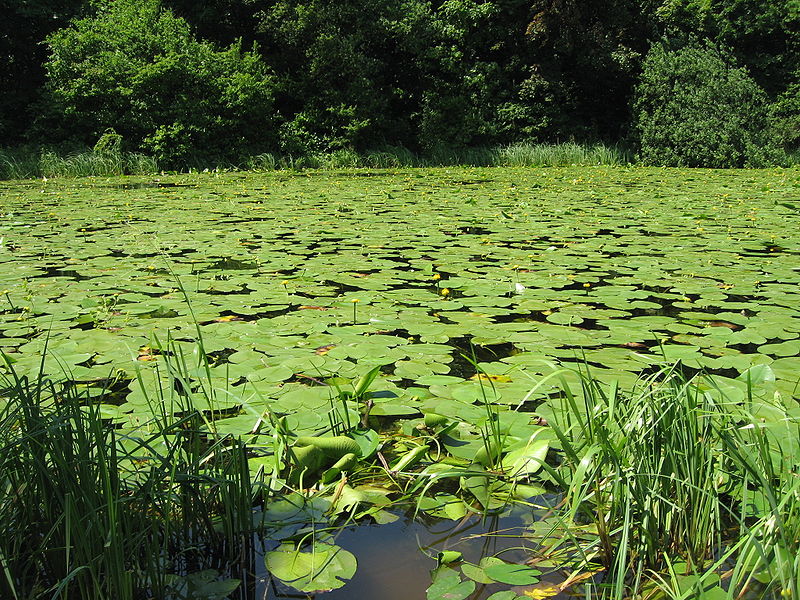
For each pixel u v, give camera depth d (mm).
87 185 9992
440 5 17125
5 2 13945
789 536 1266
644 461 1396
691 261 4305
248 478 1483
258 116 14234
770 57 18000
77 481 1310
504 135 17203
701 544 1344
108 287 3572
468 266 4172
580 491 1494
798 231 5527
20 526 1320
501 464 1723
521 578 1293
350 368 2363
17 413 1393
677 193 8820
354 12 15484
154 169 12750
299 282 3703
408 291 3498
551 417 1944
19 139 13672
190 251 4645
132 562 1297
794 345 2602
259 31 15406
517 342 2686
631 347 2637
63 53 12992
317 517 1523
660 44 16453
